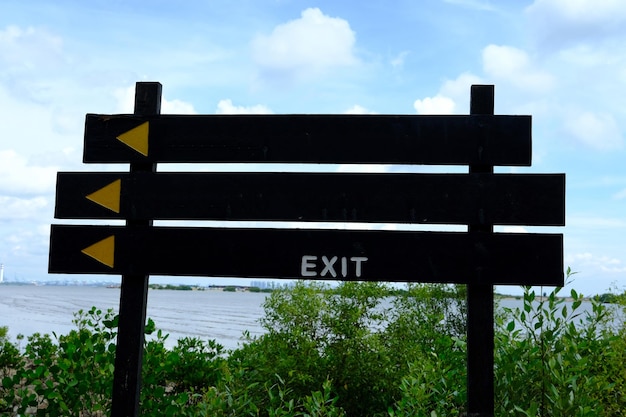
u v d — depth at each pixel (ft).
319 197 14.62
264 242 14.64
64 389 17.61
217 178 14.98
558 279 13.83
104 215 15.20
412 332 23.80
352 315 22.04
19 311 183.52
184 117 15.25
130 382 14.92
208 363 23.73
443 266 14.10
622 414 17.42
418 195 14.33
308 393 20.99
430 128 14.48
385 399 21.15
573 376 14.98
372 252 14.30
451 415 16.52
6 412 19.03
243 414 17.26
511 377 15.20
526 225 14.03
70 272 15.12
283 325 22.98
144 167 15.35
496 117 14.34
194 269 14.76
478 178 14.21
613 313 20.49
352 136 14.69
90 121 15.53
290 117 14.90
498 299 23.07
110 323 17.62
